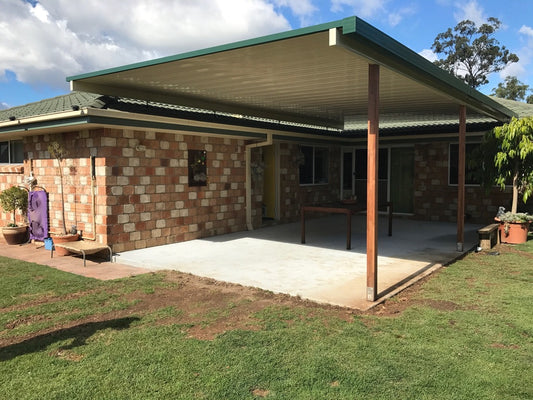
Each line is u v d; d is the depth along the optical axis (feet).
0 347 12.26
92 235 25.61
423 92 22.74
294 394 9.53
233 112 30.66
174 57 17.70
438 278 19.74
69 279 19.90
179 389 9.78
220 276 20.15
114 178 24.84
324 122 39.04
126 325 13.87
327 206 28.43
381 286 18.19
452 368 10.68
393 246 27.84
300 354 11.51
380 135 42.01
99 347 12.10
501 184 30.60
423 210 42.19
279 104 29.63
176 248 26.96
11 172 32.71
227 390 9.71
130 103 27.58
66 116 23.11
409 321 14.01
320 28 13.35
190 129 28.09
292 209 40.98
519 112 39.70
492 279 19.48
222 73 20.20
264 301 16.25
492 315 14.52
